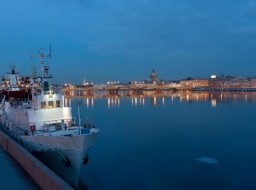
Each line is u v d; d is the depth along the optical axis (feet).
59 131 101.65
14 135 124.77
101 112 430.20
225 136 225.15
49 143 98.02
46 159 103.55
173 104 582.76
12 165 92.53
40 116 109.19
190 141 206.80
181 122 310.65
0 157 103.71
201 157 161.07
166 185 116.47
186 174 130.62
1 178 79.61
